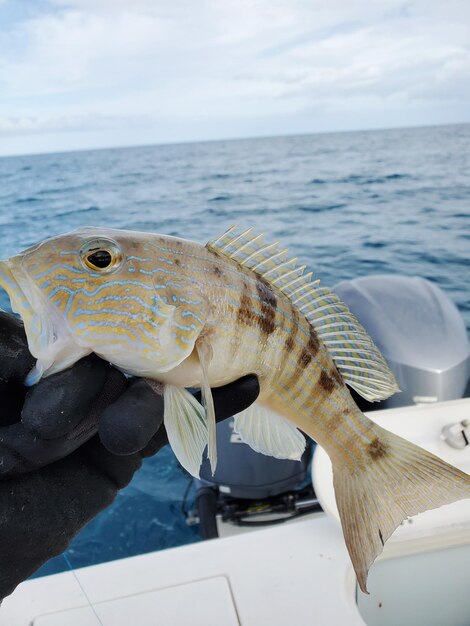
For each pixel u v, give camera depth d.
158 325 0.20
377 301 0.68
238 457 0.51
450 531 0.30
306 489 0.54
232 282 0.22
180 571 0.30
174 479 0.65
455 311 0.66
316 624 0.27
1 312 0.19
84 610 0.28
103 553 0.54
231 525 0.52
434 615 0.32
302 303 0.24
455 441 0.34
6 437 0.18
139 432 0.18
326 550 0.31
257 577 0.29
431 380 0.58
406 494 0.25
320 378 0.24
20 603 0.29
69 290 0.19
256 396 0.22
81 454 0.21
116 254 0.20
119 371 0.20
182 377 0.21
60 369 0.18
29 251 0.19
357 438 0.25
